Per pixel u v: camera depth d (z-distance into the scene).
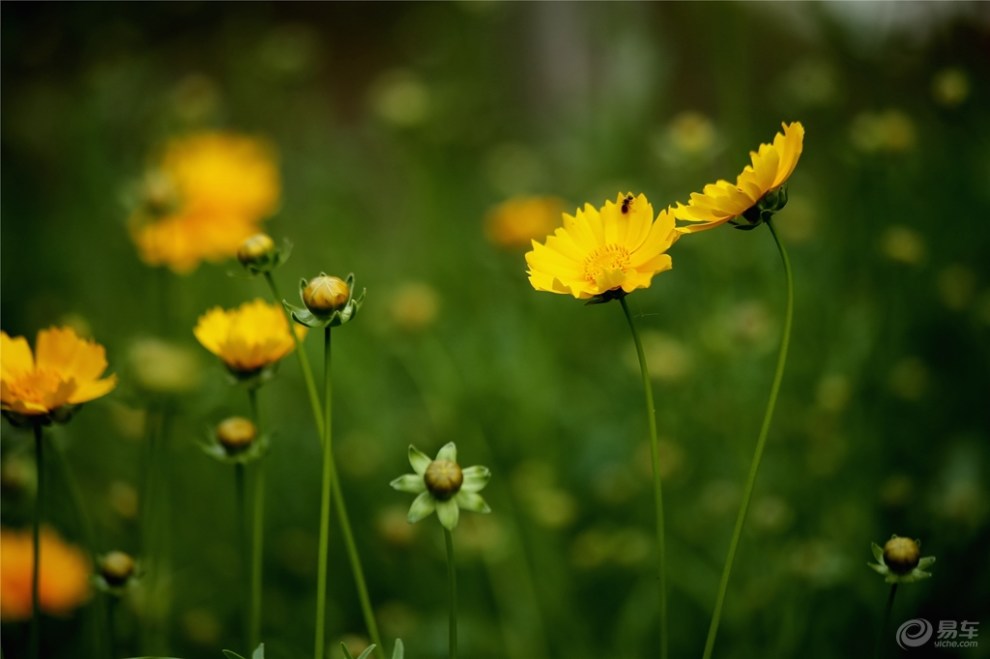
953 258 1.23
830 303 1.20
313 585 1.14
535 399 1.21
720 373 1.11
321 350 1.34
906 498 1.02
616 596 1.10
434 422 1.21
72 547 1.05
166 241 1.10
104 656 0.89
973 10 1.30
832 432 1.07
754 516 1.03
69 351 0.84
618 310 1.38
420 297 1.22
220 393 0.98
